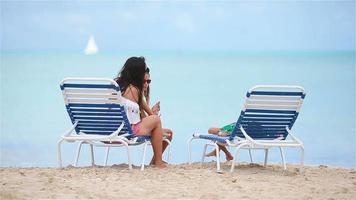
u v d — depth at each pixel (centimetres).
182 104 4828
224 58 13562
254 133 2078
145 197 1648
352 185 1852
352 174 2062
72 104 2064
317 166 2266
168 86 6316
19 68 9181
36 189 1708
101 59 12731
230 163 2266
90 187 1747
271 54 16088
